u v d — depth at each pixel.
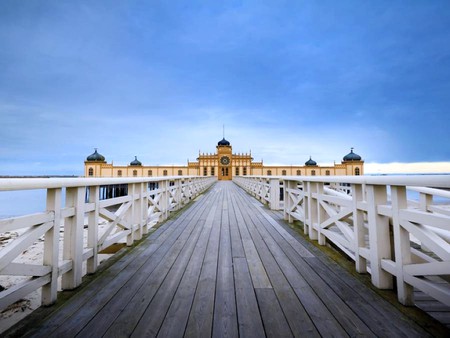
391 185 2.25
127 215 4.11
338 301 2.22
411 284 2.05
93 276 2.80
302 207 5.21
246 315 2.01
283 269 3.00
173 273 2.88
